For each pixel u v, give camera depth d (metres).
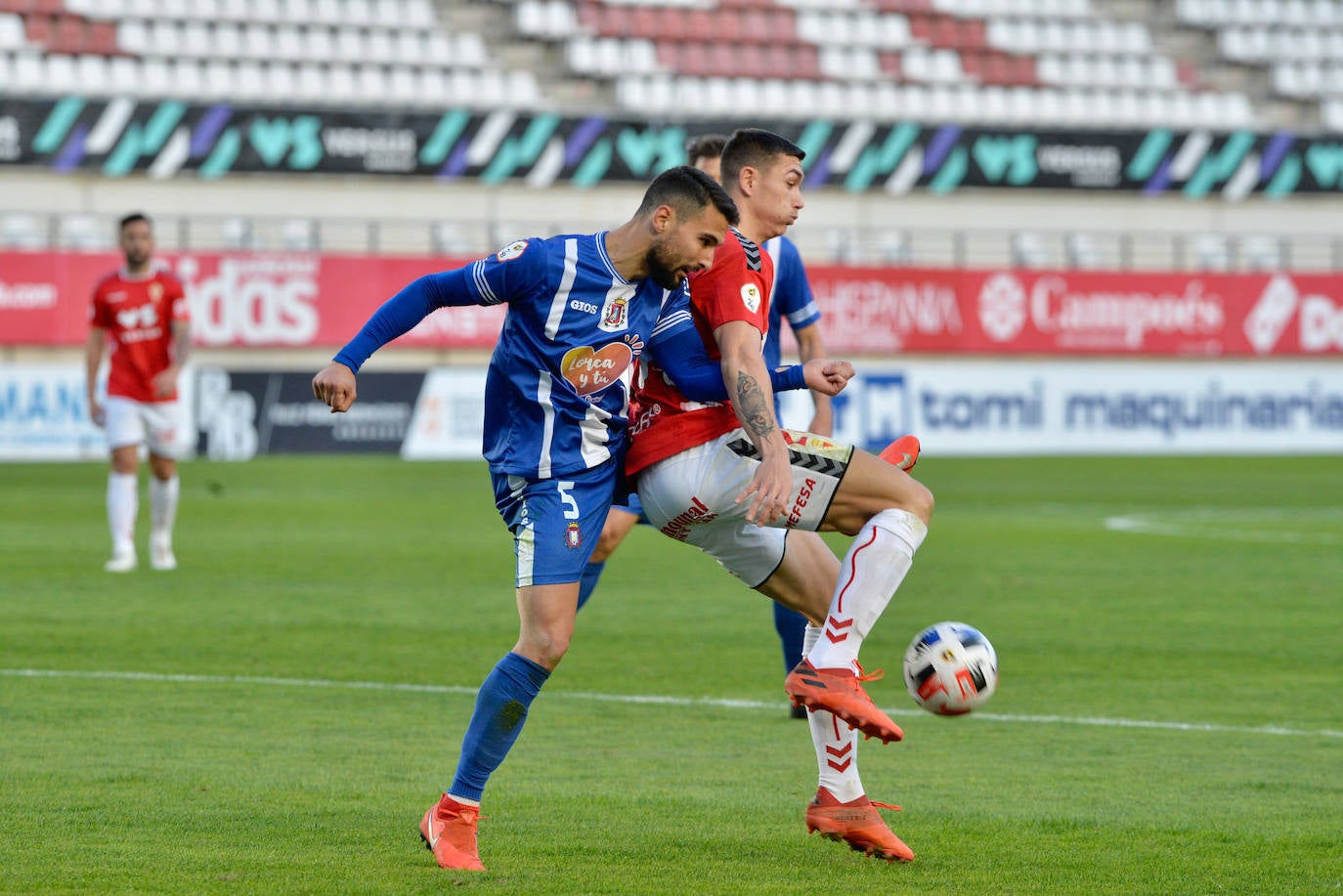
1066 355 101.38
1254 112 122.38
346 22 110.62
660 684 26.09
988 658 15.63
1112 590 38.94
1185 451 100.38
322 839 15.82
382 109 97.81
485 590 38.44
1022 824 16.97
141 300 41.09
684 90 112.62
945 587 39.38
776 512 14.81
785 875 14.74
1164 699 25.11
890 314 98.06
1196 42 125.81
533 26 113.38
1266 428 101.94
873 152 104.44
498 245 99.75
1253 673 27.47
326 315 91.12
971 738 22.03
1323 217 111.69
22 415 84.31
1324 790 18.73
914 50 119.88
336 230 96.88
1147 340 102.56
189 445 88.19
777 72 116.44
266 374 89.31
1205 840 16.25
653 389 16.11
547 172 100.56
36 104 92.31
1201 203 110.00
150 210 94.81
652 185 15.06
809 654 15.29
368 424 90.75
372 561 44.84
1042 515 61.09
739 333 15.31
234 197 96.19
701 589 39.59
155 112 94.12
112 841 15.66
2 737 21.05
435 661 27.97
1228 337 103.75
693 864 15.09
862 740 21.84
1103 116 118.94
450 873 14.59
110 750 20.23
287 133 96.25
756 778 19.16
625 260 14.98
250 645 29.59
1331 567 44.38
